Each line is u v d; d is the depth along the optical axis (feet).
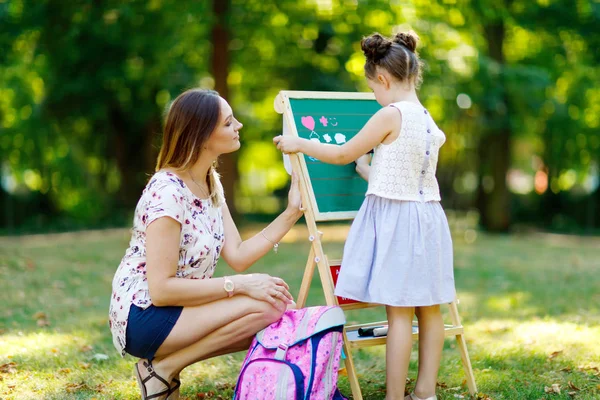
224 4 42.09
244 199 87.76
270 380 10.61
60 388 13.39
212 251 11.59
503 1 47.42
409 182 11.57
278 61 53.57
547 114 55.01
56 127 62.80
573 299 23.77
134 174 65.98
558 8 50.08
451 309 13.23
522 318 20.63
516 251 40.86
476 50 45.39
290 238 46.60
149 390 11.21
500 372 14.55
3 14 44.70
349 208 12.78
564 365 14.89
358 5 39.99
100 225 61.16
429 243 11.59
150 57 48.03
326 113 13.32
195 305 11.12
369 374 14.87
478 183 62.39
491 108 48.60
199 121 11.31
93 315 20.85
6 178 71.15
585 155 66.80
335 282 12.61
